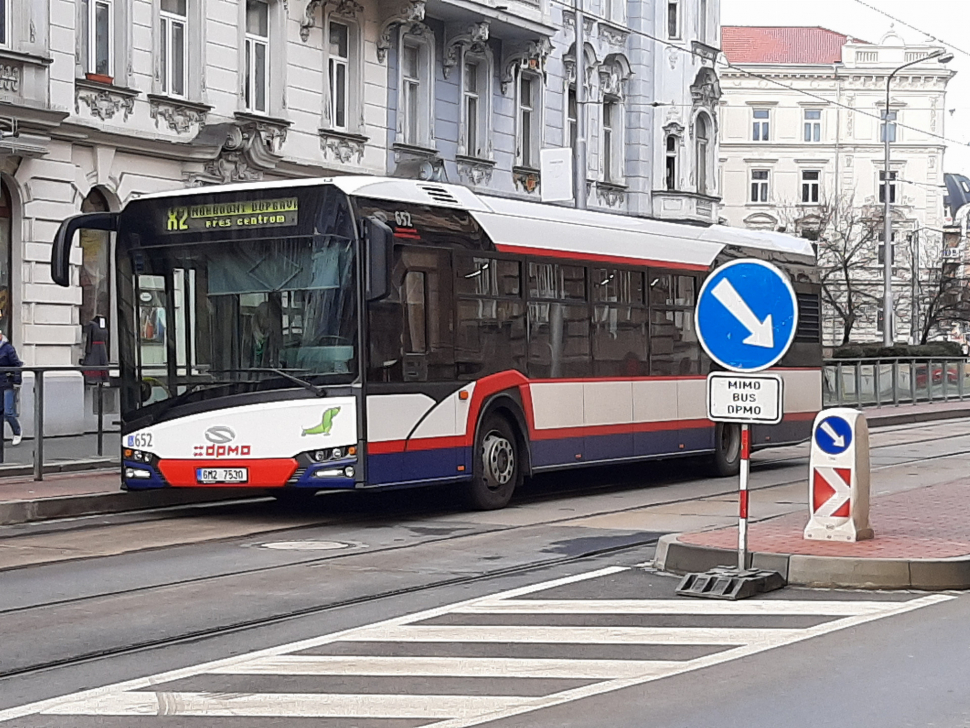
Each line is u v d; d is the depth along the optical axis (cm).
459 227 1512
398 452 1409
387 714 672
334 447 1370
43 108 2208
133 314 1464
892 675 755
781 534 1187
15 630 883
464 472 1512
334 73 2969
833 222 7181
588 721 659
